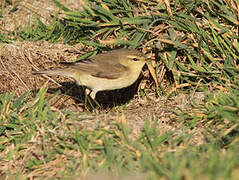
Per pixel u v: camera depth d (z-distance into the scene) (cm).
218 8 1151
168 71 1156
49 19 1378
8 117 1010
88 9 1185
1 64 1233
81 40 1255
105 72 1084
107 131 902
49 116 977
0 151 959
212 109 964
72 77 1129
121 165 794
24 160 905
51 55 1227
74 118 983
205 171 663
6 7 1438
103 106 1205
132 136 912
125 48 1121
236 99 945
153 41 1130
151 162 721
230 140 850
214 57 1121
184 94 1113
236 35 1109
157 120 1005
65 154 879
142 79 1173
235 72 1077
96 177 761
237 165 686
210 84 1095
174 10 1145
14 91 1130
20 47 1237
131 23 1144
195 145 880
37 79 1235
